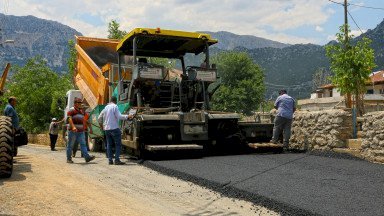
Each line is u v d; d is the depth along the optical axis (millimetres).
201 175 6746
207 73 9766
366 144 8234
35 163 8773
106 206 4984
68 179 6789
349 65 12969
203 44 10414
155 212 4805
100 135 11203
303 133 10133
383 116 7711
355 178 6199
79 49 13047
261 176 6453
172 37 9758
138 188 6219
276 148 9711
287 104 9703
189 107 9883
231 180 6254
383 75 43219
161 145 8875
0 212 4473
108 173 7613
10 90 28109
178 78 10211
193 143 9500
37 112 28766
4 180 6426
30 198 5199
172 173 7227
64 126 15297
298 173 6656
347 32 13375
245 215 4680
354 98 13188
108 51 13297
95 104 11859
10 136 6699
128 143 9281
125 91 10000
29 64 29156
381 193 5195
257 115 10586
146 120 8734
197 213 4789
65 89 27828
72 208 4809
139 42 10117
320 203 4746
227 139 9805
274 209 4797
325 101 23031
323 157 8562
